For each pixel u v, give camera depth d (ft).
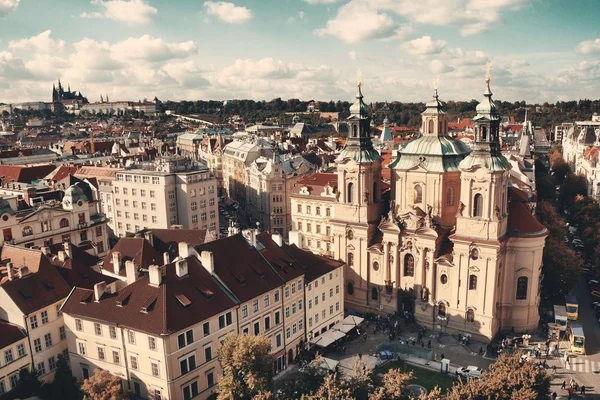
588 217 577.02
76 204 443.73
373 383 261.24
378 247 382.22
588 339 349.00
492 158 325.42
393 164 383.65
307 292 338.34
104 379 236.43
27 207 432.66
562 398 280.72
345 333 343.26
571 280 399.24
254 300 297.74
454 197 369.91
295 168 647.97
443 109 378.32
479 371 297.33
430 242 354.95
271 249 340.59
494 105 326.65
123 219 576.20
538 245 343.46
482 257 335.26
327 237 506.48
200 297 275.18
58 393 270.87
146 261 337.93
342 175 389.60
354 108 380.17
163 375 253.03
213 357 275.18
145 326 253.03
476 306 344.69
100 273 336.70
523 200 379.14
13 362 269.64
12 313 277.03
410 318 374.63
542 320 368.27
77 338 281.74
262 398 212.23
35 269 304.50
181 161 560.61
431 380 300.61
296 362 330.34
